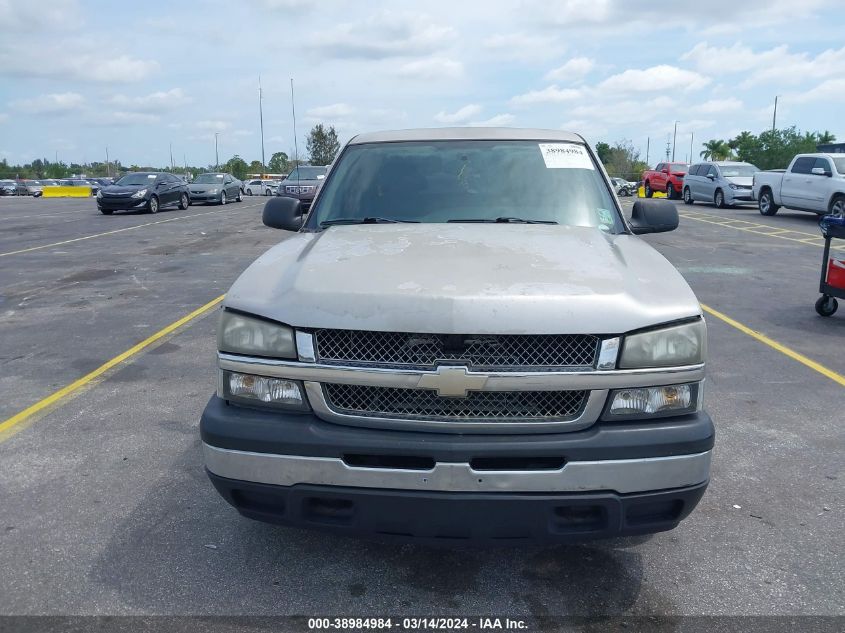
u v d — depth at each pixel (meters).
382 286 2.87
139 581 3.16
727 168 27.64
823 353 7.08
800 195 21.58
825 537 3.58
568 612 2.96
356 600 3.03
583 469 2.70
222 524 3.67
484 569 3.27
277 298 2.94
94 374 6.30
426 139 4.57
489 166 4.29
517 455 2.68
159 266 12.70
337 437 2.74
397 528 2.78
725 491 4.09
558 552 3.42
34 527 3.65
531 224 3.87
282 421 2.82
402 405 2.79
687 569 3.28
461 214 4.00
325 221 4.08
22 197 47.50
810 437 4.90
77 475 4.27
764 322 8.45
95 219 23.14
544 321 2.72
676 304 2.90
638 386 2.78
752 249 15.22
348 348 2.80
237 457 2.84
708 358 6.88
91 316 8.67
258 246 15.60
